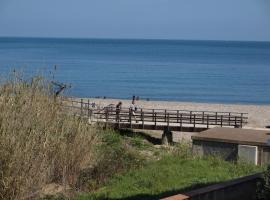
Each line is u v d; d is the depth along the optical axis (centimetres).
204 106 5719
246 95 8144
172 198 1080
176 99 7262
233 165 1955
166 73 11738
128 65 13862
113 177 1688
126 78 10319
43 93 1487
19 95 1382
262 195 1143
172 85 9281
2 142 1233
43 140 1352
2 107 1292
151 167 1845
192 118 3444
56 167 1512
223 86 9369
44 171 1335
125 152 1959
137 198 1433
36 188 1305
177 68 13288
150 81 9881
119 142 2147
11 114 1290
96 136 1659
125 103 5619
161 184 1598
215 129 2478
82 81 9275
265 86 9544
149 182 1609
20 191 1234
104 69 12262
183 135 3619
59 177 1527
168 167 1850
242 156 2089
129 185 1586
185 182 1625
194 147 2238
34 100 1402
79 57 16638
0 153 1229
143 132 3444
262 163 2067
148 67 13412
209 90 8669
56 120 1509
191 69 13062
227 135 2244
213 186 1208
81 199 1416
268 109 5622
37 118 1372
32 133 1302
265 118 4891
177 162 1966
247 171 1841
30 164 1262
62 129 1489
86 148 1569
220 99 7506
